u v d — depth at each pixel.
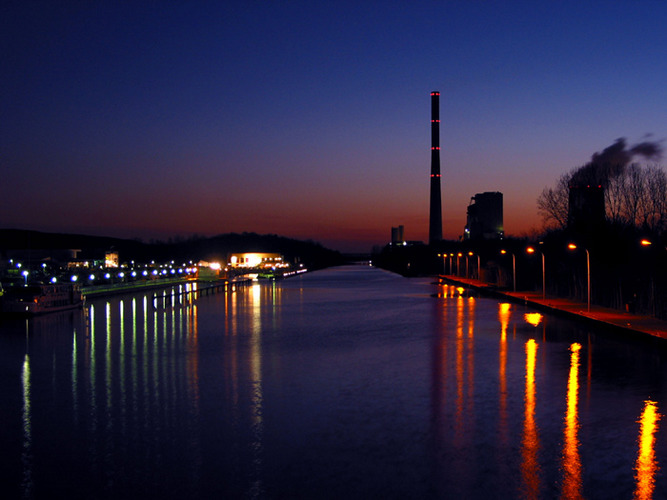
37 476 15.60
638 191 87.25
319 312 62.16
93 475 15.65
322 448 17.62
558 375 27.70
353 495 14.38
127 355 34.44
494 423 19.94
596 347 35.75
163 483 15.12
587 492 14.41
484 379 27.03
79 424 20.09
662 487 14.64
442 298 79.88
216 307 68.31
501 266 105.94
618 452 17.03
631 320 45.31
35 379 27.56
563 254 83.19
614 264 69.19
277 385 26.09
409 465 16.23
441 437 18.53
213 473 15.76
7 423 20.25
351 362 31.89
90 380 27.28
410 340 40.44
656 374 27.70
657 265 59.88
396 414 21.16
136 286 95.06
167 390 25.12
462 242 176.50
